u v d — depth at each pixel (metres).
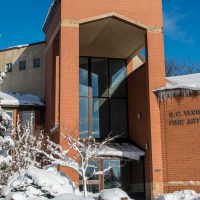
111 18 25.03
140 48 28.95
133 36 27.22
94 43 28.75
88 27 25.86
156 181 23.23
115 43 28.61
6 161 17.84
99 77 29.55
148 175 24.28
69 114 23.25
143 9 25.45
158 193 23.06
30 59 35.69
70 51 24.03
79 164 21.14
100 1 24.94
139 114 26.80
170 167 23.31
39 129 27.80
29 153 22.95
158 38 25.27
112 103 29.25
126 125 28.95
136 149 25.88
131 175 26.47
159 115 24.22
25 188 17.52
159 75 24.73
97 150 20.30
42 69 34.88
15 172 20.81
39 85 34.69
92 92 29.08
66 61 23.86
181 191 20.11
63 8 24.42
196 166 22.72
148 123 24.33
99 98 29.09
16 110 30.11
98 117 28.66
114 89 29.56
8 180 18.94
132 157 25.12
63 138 22.64
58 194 17.39
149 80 24.62
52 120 27.05
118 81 29.80
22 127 26.33
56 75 27.84
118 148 25.98
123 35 27.28
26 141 23.33
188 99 23.61
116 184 25.89
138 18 25.28
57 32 25.73
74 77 23.77
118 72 29.98
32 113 27.75
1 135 17.81
